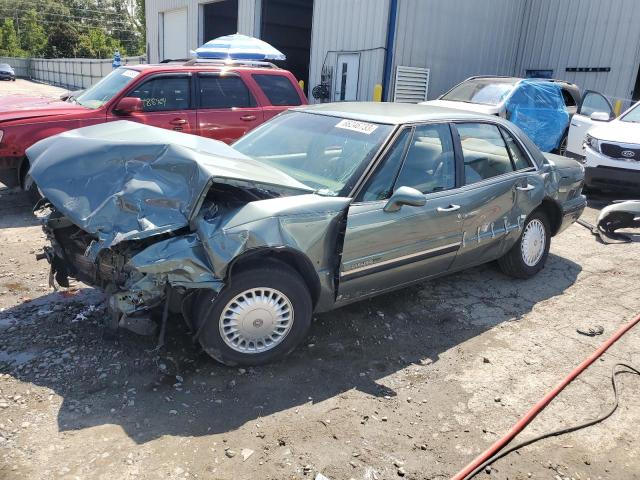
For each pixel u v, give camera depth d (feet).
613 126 28.89
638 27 45.27
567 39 49.90
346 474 8.87
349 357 12.34
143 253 10.03
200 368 11.38
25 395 10.19
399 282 13.52
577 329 14.37
